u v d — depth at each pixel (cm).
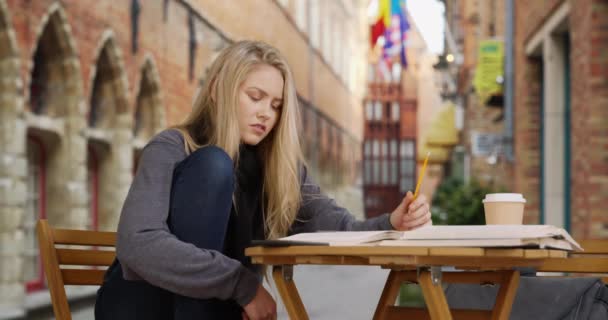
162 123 1085
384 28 2812
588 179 694
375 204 3922
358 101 3934
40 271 823
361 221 244
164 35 1102
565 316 246
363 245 167
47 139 850
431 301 173
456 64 1981
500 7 1433
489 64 1291
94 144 965
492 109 1608
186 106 1202
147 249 199
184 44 1190
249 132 228
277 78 230
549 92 932
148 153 216
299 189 249
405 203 220
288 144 237
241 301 204
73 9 831
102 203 973
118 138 970
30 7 746
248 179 238
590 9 689
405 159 3919
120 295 218
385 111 3950
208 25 1318
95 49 891
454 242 164
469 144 1644
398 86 3922
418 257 166
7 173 719
